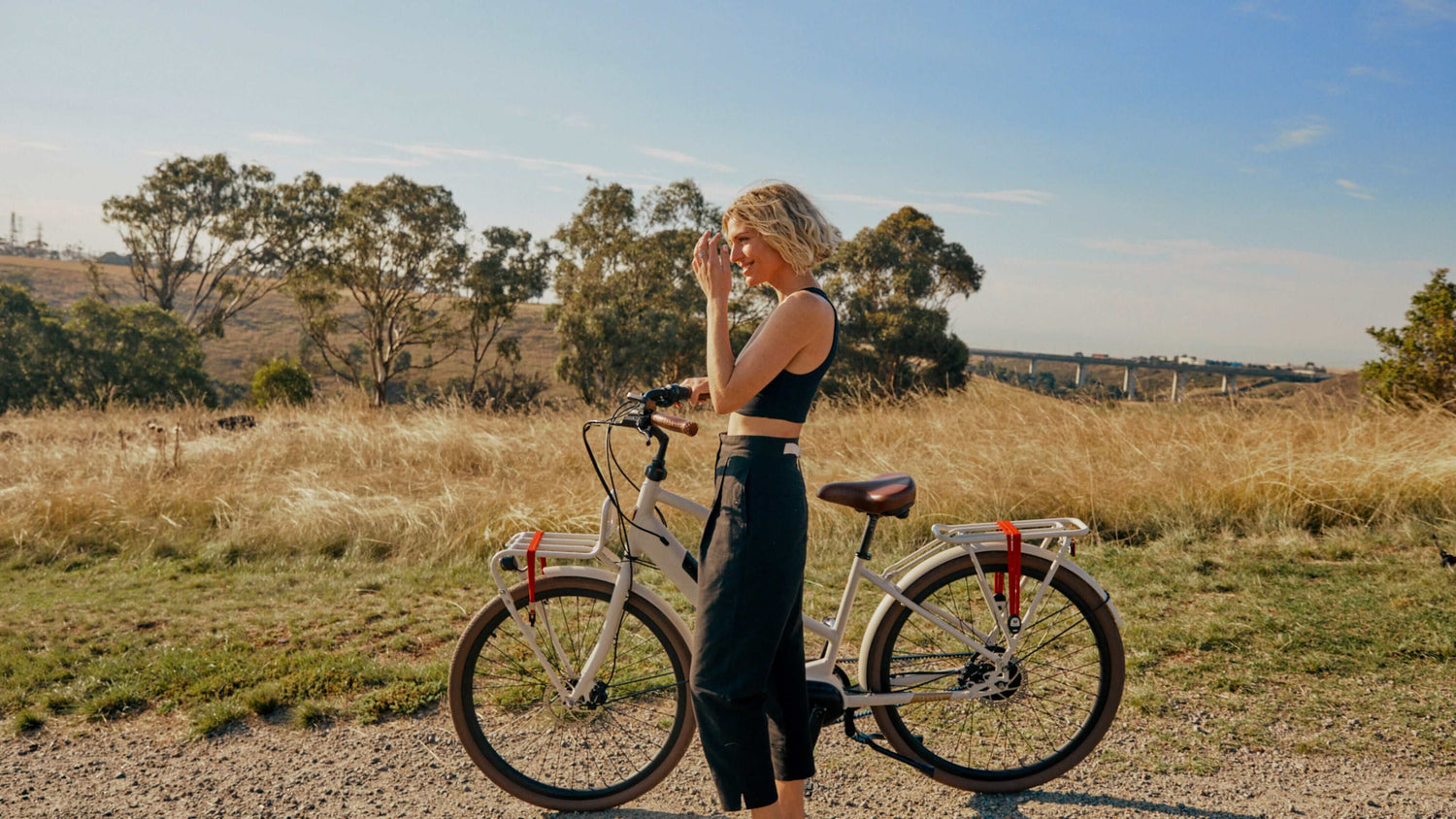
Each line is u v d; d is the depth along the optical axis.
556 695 2.79
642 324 37.62
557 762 2.73
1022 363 57.88
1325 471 5.73
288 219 47.19
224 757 2.86
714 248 2.07
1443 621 3.67
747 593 2.06
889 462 7.03
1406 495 5.47
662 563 2.45
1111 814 2.45
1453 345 8.69
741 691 2.10
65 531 5.89
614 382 38.25
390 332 45.69
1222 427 7.26
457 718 2.51
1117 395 8.91
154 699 3.31
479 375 47.78
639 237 41.53
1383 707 3.00
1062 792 2.57
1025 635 2.66
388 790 2.64
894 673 2.55
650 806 2.55
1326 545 4.86
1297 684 3.21
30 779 2.71
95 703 3.21
